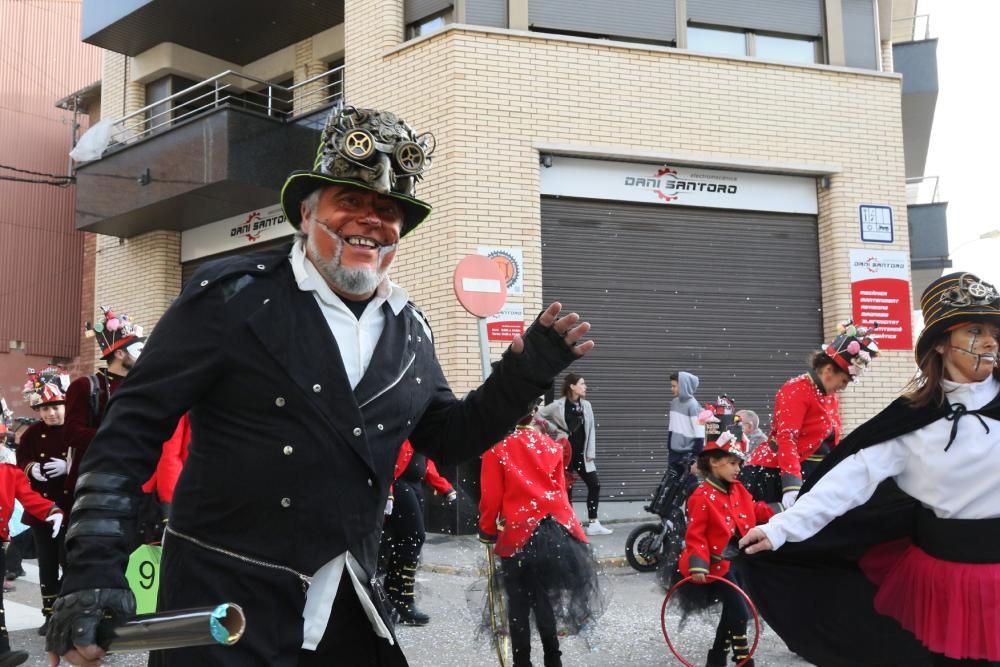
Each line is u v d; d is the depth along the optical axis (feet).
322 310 7.91
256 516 7.29
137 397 7.18
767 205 42.39
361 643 7.81
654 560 28.84
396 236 8.18
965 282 10.53
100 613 6.44
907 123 58.54
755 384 41.45
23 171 70.03
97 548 6.63
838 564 12.55
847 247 42.27
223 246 50.01
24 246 76.84
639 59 40.34
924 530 10.81
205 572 7.29
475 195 37.73
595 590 16.96
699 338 40.96
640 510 38.99
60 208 78.89
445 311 37.35
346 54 42.16
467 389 36.65
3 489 19.63
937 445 10.44
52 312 77.77
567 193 39.58
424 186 38.58
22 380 75.72
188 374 7.25
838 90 42.96
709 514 17.17
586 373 39.27
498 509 16.79
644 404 39.88
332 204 7.88
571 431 34.73
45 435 22.12
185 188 44.75
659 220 40.96
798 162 42.11
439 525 36.11
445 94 38.14
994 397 10.50
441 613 23.61
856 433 11.16
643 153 40.04
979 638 10.02
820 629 12.65
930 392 10.59
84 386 19.93
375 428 7.76
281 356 7.42
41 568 21.88
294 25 50.75
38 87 78.54
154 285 51.65
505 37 38.70
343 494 7.44
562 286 39.34
